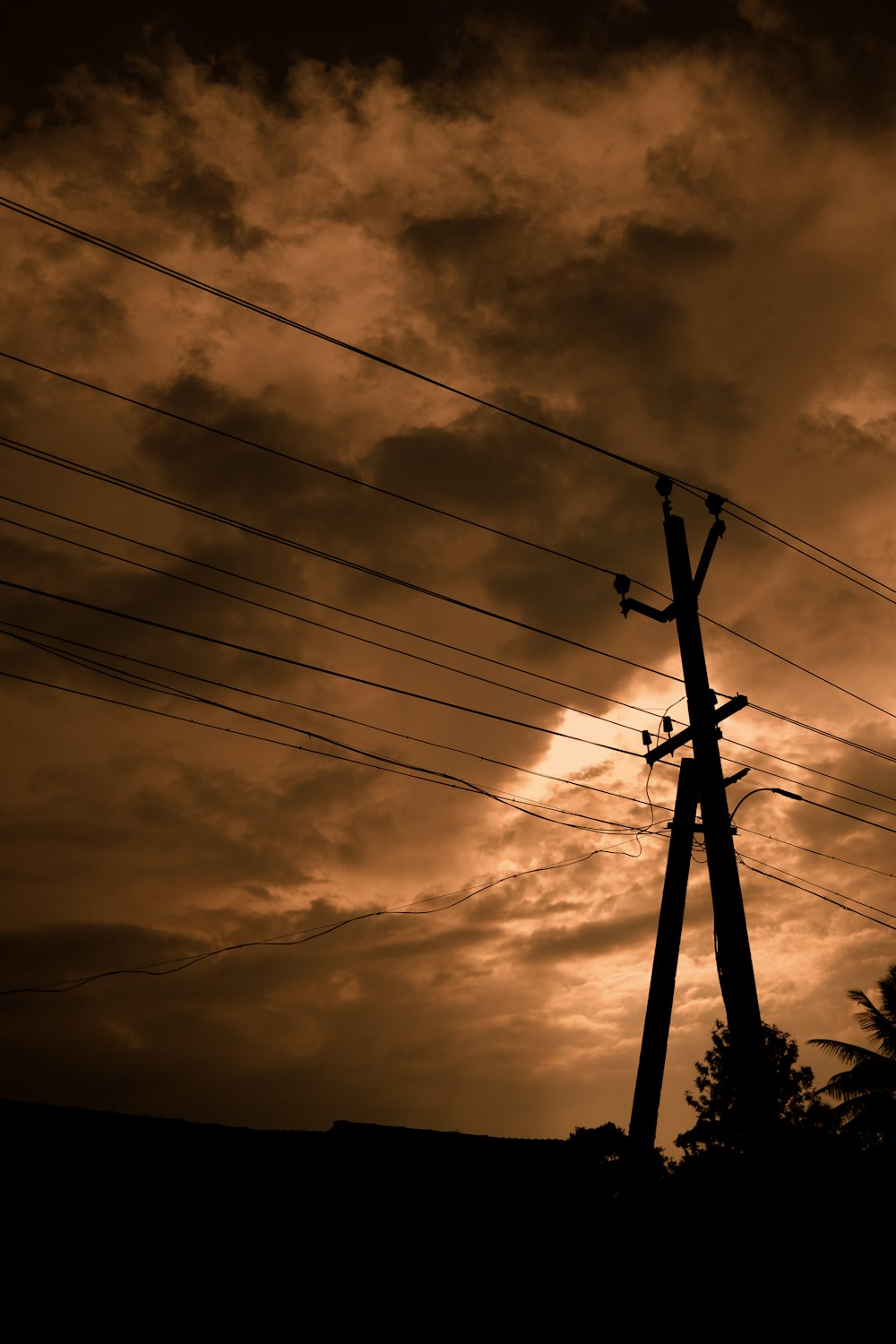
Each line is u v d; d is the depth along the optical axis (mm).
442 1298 15609
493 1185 17234
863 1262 15602
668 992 13320
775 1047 33062
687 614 15352
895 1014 33781
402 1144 17172
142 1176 14750
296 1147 16156
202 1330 13844
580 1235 16500
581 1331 14867
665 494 16125
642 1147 12875
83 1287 13555
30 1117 14742
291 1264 14922
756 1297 12156
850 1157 25406
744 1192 14117
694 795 14094
